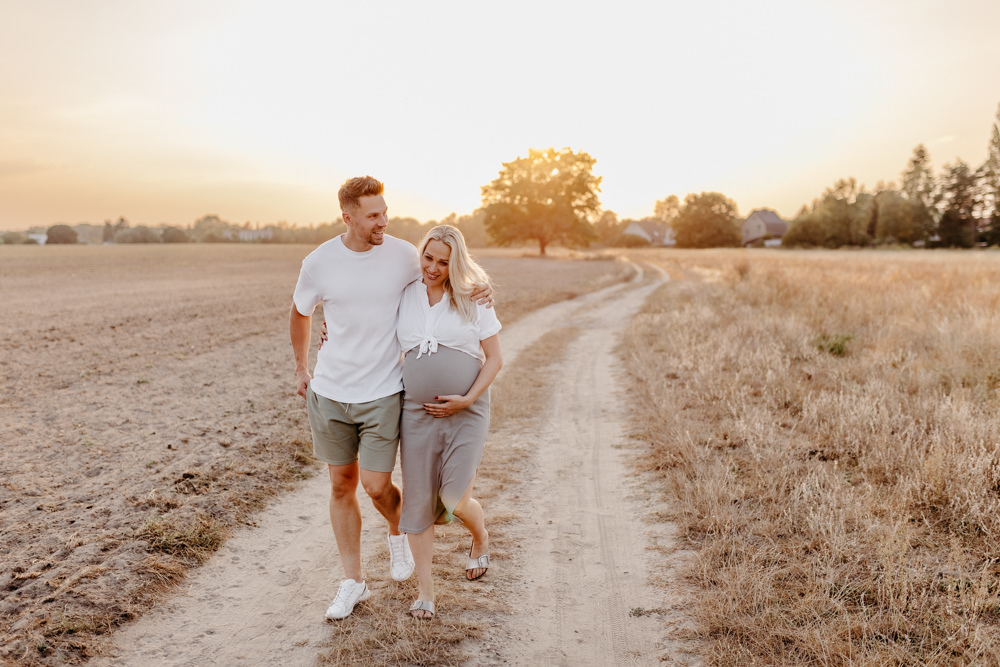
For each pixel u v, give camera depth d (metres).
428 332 2.78
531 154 67.81
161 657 2.62
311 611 2.99
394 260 2.82
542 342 11.41
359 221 2.69
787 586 3.04
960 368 6.70
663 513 4.06
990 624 2.64
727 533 3.64
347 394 2.83
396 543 3.21
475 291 2.78
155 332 11.87
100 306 16.36
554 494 4.52
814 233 79.31
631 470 4.93
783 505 3.87
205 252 61.41
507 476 4.85
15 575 3.13
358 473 3.07
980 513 3.50
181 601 3.05
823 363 7.66
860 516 3.63
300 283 2.89
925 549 3.32
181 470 4.60
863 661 2.42
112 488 4.28
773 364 7.53
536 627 2.88
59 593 2.95
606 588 3.22
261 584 3.25
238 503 4.15
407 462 2.86
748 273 21.86
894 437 4.75
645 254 64.31
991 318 9.34
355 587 2.97
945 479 3.92
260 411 6.38
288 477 4.70
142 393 7.10
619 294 22.00
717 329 10.44
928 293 13.56
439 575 3.31
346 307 2.78
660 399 6.53
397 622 2.85
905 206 76.81
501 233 68.69
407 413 2.86
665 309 15.01
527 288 24.56
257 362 9.06
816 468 4.43
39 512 3.88
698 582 3.19
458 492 2.84
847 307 12.34
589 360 9.67
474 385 2.80
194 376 8.06
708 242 97.19
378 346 2.83
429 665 2.58
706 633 2.76
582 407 6.91
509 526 3.99
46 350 9.77
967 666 2.39
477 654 2.67
